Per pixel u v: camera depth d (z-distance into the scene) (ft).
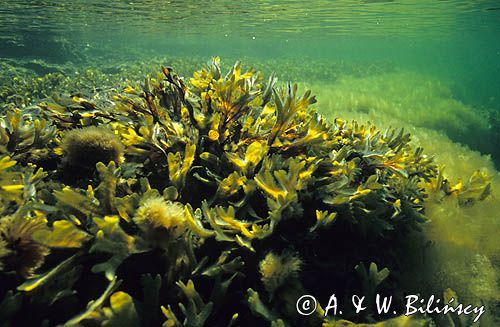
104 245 1.10
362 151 2.22
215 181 1.72
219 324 1.24
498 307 1.72
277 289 1.27
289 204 1.46
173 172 1.57
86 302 1.12
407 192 2.02
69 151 1.60
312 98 1.98
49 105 2.21
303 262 1.36
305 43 38.70
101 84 8.02
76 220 1.26
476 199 2.51
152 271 1.22
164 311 1.06
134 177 1.72
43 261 1.07
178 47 48.24
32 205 1.20
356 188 1.84
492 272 1.81
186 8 12.05
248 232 1.38
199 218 1.45
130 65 13.58
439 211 2.18
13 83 7.98
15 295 0.98
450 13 14.29
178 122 2.10
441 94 11.60
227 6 11.62
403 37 28.35
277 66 15.34
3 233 1.04
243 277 1.36
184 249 1.28
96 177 1.61
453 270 1.79
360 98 8.73
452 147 4.69
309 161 1.80
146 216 1.16
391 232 1.90
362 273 1.45
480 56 94.17
